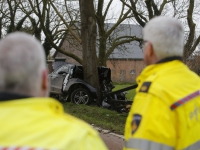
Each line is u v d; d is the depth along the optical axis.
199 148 2.04
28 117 1.35
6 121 1.33
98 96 12.20
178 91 2.02
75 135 1.35
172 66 2.10
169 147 1.89
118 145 6.43
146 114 1.94
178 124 1.97
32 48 1.44
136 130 1.94
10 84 1.39
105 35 20.19
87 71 12.53
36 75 1.44
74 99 12.04
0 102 1.38
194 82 2.14
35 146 1.28
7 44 1.43
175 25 2.11
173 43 2.08
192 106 2.04
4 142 1.28
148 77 2.11
